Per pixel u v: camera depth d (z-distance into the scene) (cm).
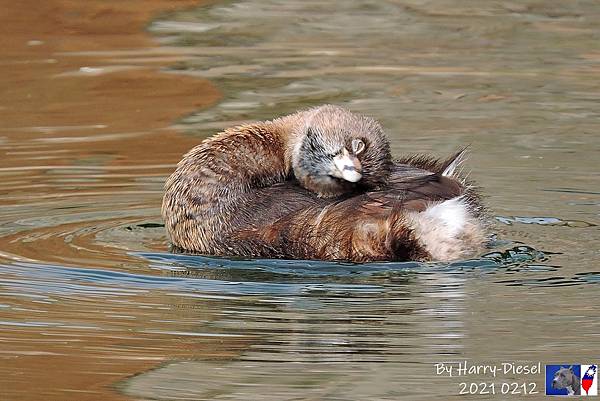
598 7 2727
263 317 1177
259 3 2761
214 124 2003
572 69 2317
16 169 1758
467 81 2250
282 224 1327
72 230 1464
